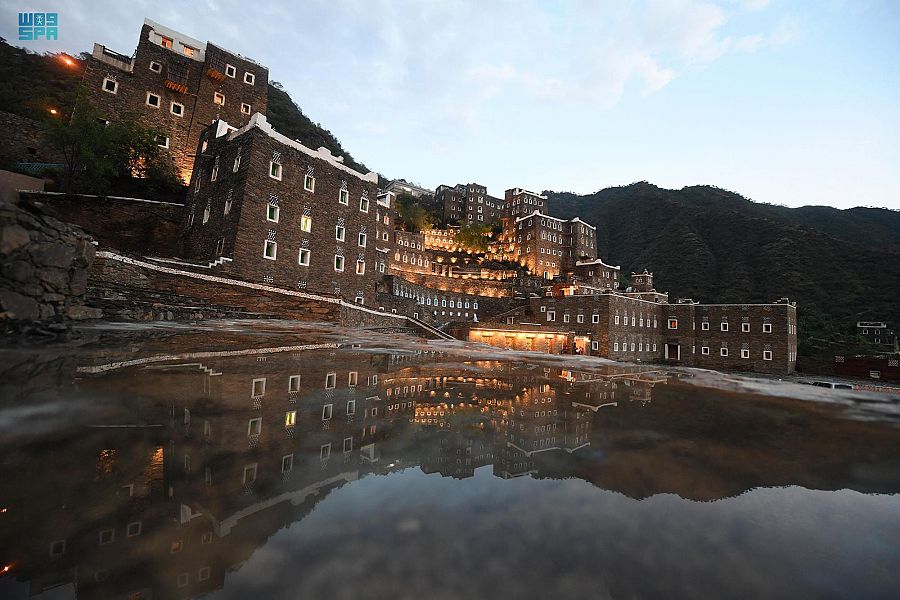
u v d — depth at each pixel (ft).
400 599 3.40
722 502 5.93
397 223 333.83
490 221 382.42
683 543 4.70
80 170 95.91
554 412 11.89
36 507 4.95
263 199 79.30
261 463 6.84
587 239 313.73
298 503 5.45
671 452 8.31
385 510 5.33
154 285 44.45
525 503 5.69
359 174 104.94
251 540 4.46
